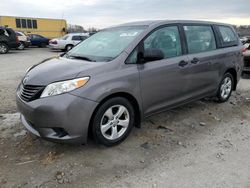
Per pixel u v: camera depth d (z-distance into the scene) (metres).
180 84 4.45
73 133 3.28
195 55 4.69
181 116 4.96
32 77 3.53
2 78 8.57
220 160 3.45
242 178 3.07
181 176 3.09
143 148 3.73
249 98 6.37
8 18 26.92
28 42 23.36
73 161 3.37
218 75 5.35
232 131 4.38
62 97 3.19
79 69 3.41
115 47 3.97
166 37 4.27
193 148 3.76
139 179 3.03
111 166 3.28
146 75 3.86
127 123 3.82
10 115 4.91
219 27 5.54
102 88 3.38
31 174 3.10
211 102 5.87
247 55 8.56
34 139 3.92
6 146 3.73
